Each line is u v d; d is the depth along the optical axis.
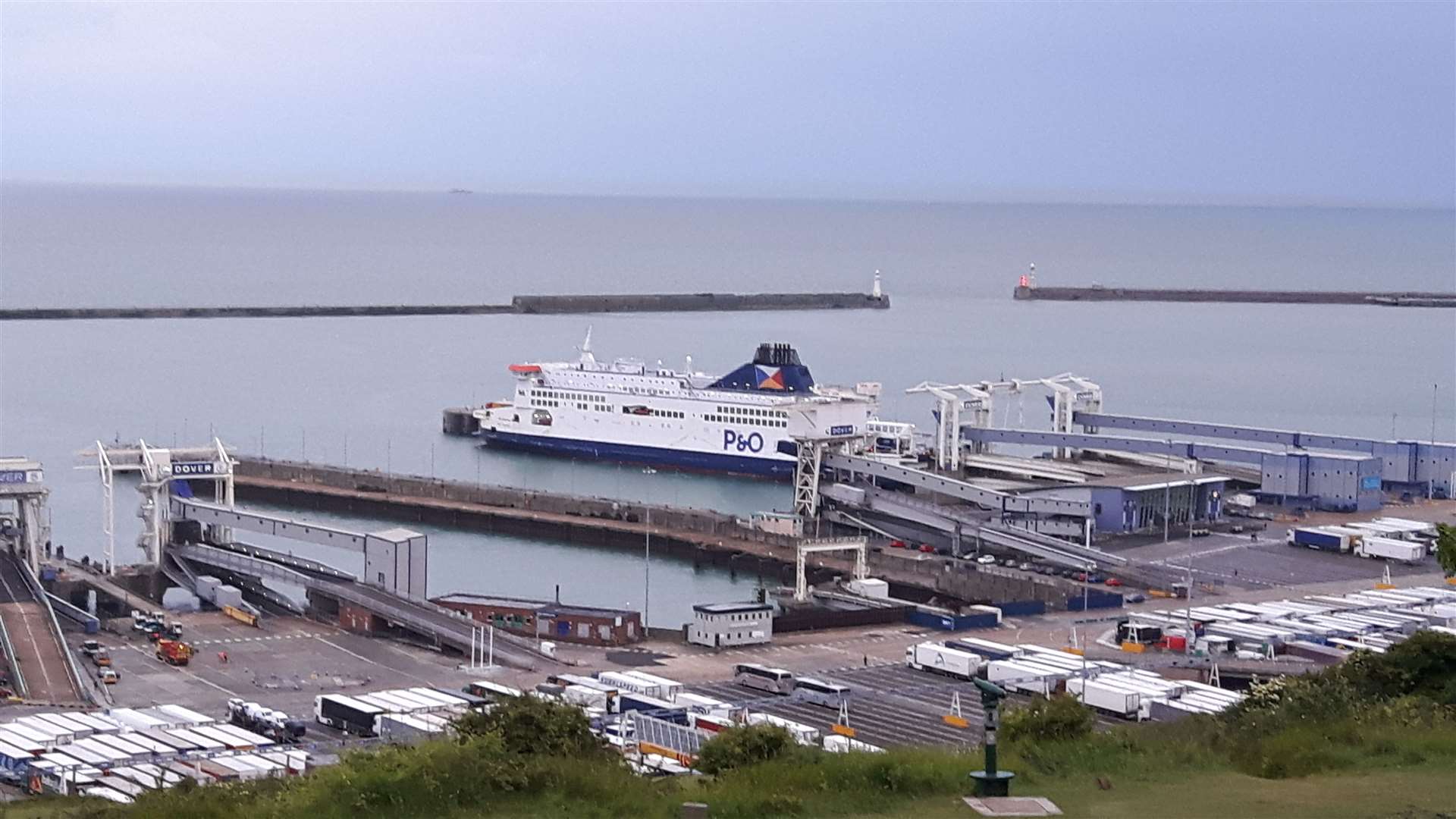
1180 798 49.31
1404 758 55.16
